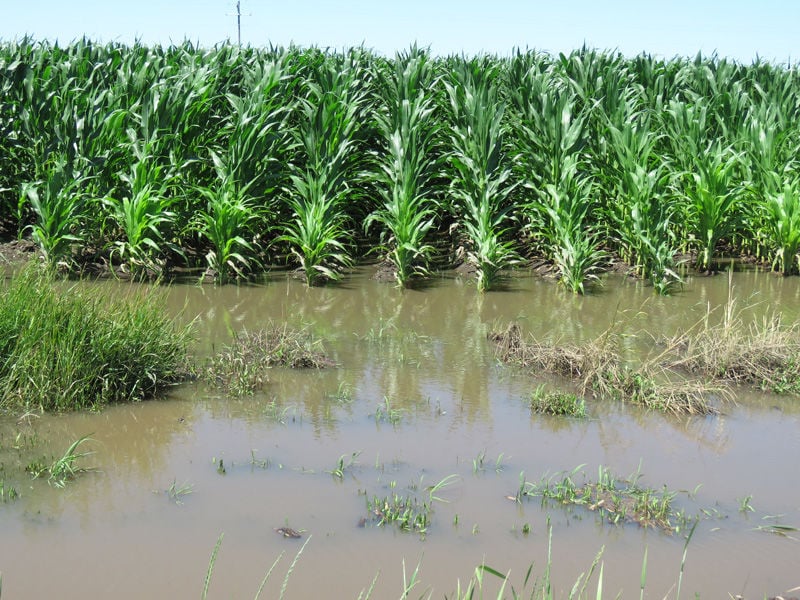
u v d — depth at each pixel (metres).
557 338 9.07
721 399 7.50
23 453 5.82
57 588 4.27
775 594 4.48
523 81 14.42
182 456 5.90
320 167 12.00
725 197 11.95
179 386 7.29
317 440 6.27
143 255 11.02
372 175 12.01
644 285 11.56
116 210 11.24
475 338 9.09
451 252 12.70
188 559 4.58
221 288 10.79
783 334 8.42
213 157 11.71
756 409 7.28
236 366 7.59
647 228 11.43
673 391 7.27
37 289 7.41
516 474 5.80
